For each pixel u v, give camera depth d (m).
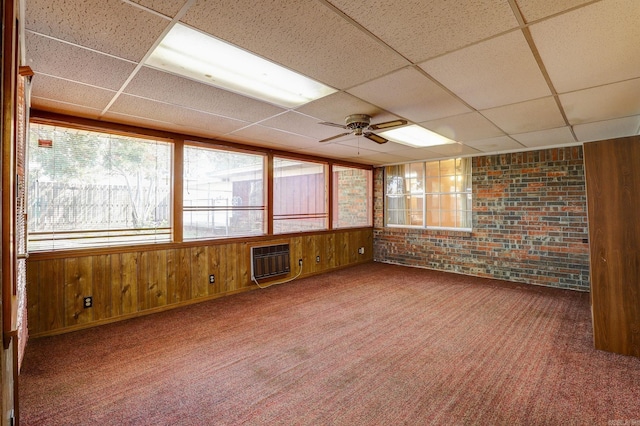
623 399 2.07
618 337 2.71
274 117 3.36
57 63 2.11
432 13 1.59
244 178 4.84
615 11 1.57
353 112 3.19
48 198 3.15
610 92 2.66
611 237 2.75
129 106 2.98
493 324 3.40
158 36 1.79
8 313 1.02
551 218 4.90
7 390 1.09
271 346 2.88
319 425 1.85
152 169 3.87
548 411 1.96
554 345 2.88
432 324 3.41
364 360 2.62
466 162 5.80
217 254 4.42
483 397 2.11
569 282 4.75
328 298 4.37
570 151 4.75
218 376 2.38
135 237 3.71
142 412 1.96
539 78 2.38
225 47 1.95
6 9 1.02
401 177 6.73
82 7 1.52
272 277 5.10
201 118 3.39
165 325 3.39
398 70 2.25
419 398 2.10
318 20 1.65
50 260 3.12
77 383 2.27
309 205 5.88
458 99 2.83
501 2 1.50
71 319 3.23
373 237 7.14
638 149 2.67
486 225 5.52
